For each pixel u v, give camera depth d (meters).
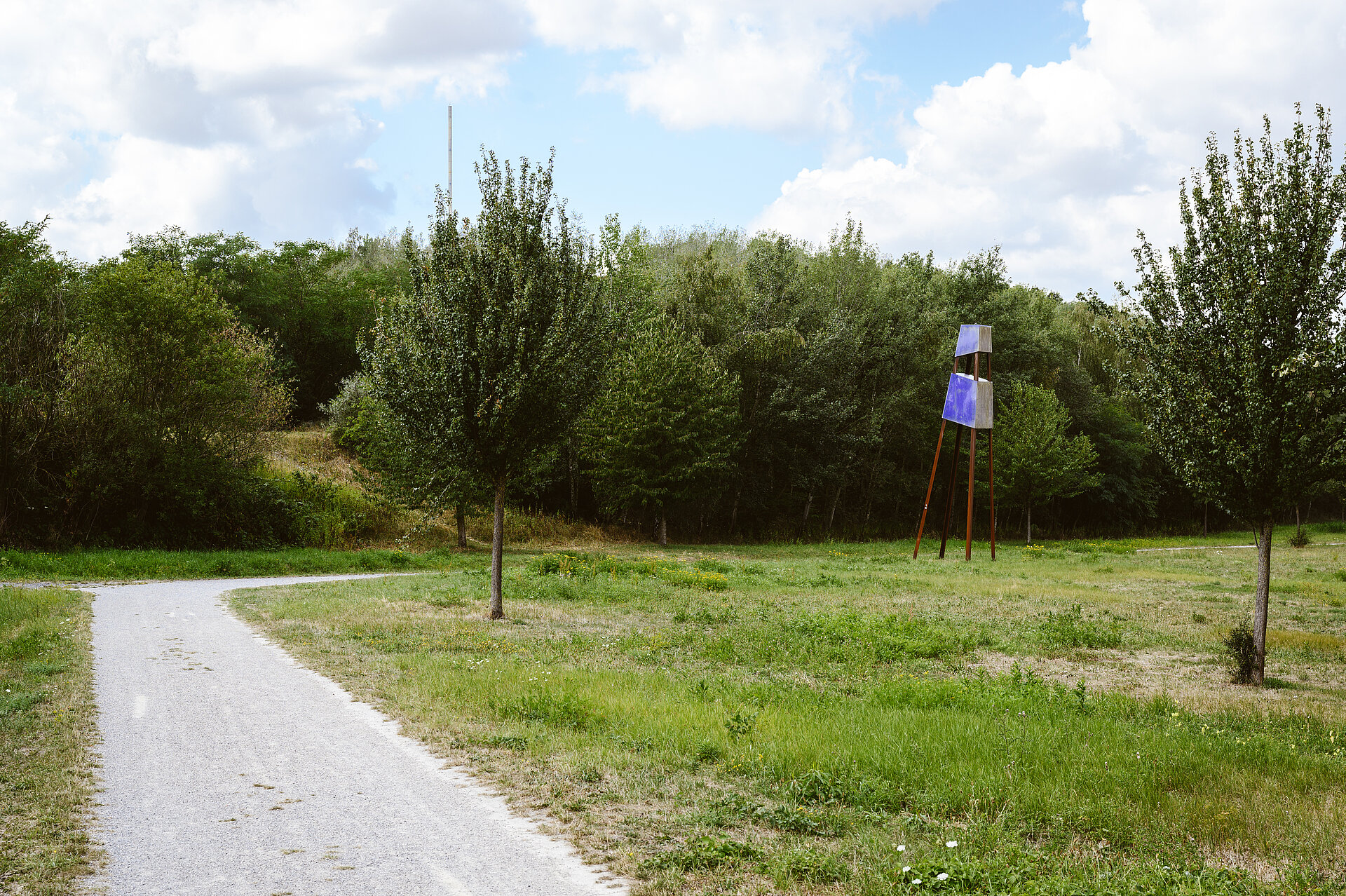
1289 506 11.16
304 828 5.21
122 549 25.28
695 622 15.12
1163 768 6.50
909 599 19.64
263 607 15.76
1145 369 12.51
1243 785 6.27
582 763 6.55
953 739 7.12
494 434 15.12
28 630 12.02
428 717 7.88
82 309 26.00
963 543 46.22
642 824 5.39
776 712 8.27
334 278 50.06
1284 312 10.91
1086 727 7.76
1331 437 10.84
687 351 39.66
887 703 9.00
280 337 44.81
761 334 43.47
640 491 38.44
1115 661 12.59
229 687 9.12
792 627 14.04
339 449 39.62
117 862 4.64
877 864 4.75
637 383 38.00
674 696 8.90
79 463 24.81
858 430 48.78
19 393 22.97
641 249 49.00
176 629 13.01
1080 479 54.97
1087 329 64.19
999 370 54.88
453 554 31.78
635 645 12.52
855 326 47.56
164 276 27.59
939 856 4.83
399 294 16.28
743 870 4.70
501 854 4.87
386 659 10.79
